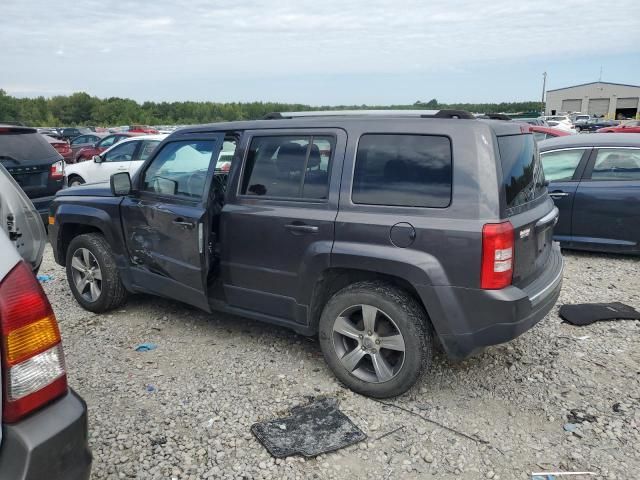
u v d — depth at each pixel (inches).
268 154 154.9
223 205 162.7
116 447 120.3
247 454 118.6
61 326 189.6
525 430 128.3
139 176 185.5
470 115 133.7
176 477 111.1
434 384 149.3
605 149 269.0
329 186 141.4
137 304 211.3
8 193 123.9
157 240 175.3
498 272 121.1
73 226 212.4
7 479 69.1
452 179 126.0
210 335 181.8
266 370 156.8
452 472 113.9
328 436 124.3
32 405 73.2
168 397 141.5
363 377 141.8
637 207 258.2
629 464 115.6
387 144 135.9
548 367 158.6
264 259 153.5
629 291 222.8
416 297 136.9
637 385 147.6
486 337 124.3
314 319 149.9
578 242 274.7
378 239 132.1
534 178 147.3
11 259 74.0
